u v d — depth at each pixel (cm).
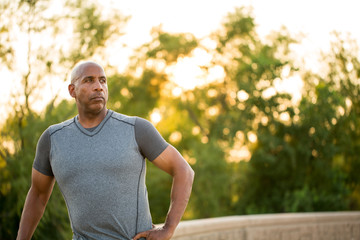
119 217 216
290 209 1652
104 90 224
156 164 225
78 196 217
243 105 2016
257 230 614
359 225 755
